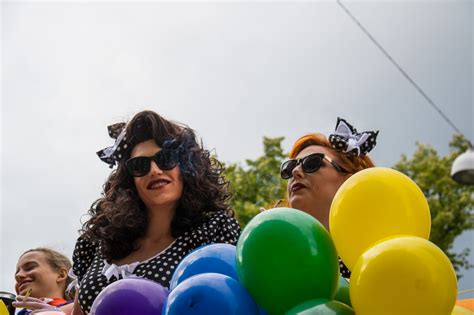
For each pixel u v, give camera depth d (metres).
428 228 2.11
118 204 2.92
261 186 13.00
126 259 2.90
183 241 2.87
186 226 2.89
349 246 2.08
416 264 1.85
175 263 2.79
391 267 1.86
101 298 2.22
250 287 2.06
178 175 2.91
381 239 2.03
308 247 2.04
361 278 1.91
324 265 2.04
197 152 2.99
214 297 2.00
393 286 1.84
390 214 2.04
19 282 3.76
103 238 2.92
